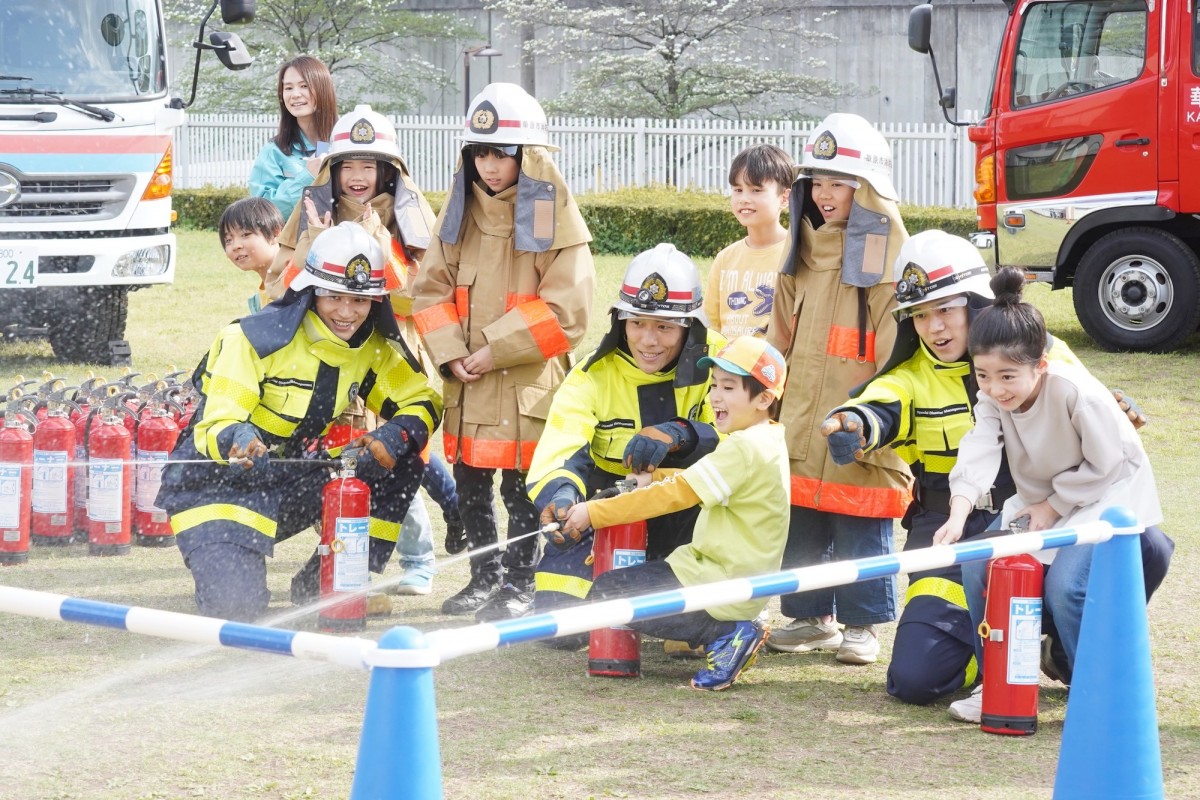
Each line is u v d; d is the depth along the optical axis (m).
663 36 26.67
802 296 5.18
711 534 4.74
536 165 5.30
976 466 4.48
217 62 29.78
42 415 6.43
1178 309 11.24
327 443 5.54
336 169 5.95
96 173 10.56
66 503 6.36
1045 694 4.66
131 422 6.45
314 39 30.91
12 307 10.83
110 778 3.81
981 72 27.47
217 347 5.24
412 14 30.44
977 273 4.66
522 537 5.11
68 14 10.67
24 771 3.85
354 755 3.98
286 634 2.77
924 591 4.63
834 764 3.96
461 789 3.73
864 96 27.98
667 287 4.87
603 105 26.44
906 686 4.49
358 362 5.39
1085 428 4.22
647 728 4.25
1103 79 11.34
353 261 5.12
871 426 4.62
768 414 4.97
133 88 10.83
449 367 5.36
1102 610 3.59
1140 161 11.14
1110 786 3.54
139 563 6.18
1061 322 13.05
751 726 4.30
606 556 4.82
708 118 27.53
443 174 22.89
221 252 18.67
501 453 5.34
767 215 5.79
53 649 4.99
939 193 19.58
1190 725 4.27
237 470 5.21
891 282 4.94
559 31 29.34
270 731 4.18
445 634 2.75
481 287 5.39
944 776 3.88
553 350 5.30
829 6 28.14
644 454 4.80
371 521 5.43
